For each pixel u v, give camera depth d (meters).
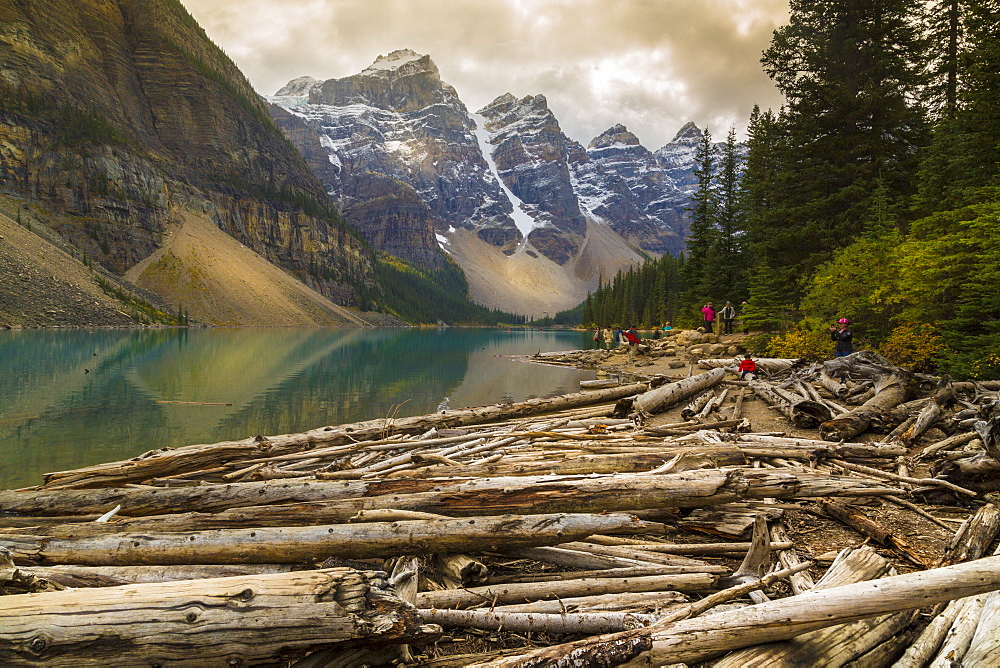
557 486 4.46
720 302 41.06
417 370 26.83
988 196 13.91
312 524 4.26
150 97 183.88
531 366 30.12
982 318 13.68
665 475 4.64
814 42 26.23
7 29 140.75
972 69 15.35
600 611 3.39
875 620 3.15
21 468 8.51
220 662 2.44
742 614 2.89
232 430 11.62
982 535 4.41
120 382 19.58
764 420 10.78
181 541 3.62
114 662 2.34
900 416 9.12
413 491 4.59
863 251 18.80
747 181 38.31
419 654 3.23
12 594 2.72
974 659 2.73
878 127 24.16
